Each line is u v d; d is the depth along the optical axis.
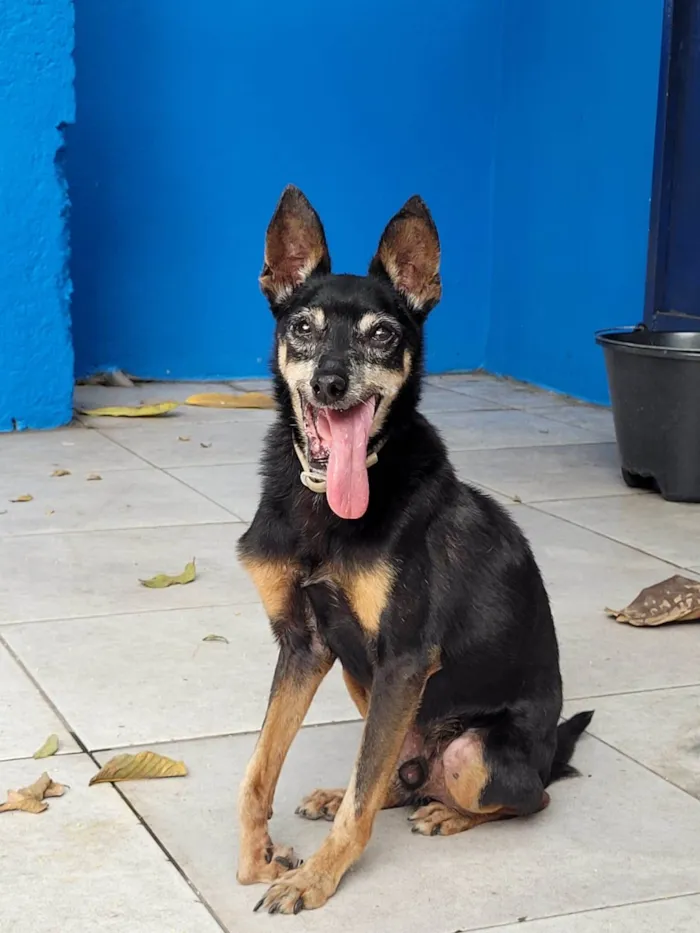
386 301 1.07
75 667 1.33
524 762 1.04
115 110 2.82
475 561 1.05
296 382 1.05
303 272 1.12
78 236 2.85
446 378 3.16
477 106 3.07
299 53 2.92
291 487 1.03
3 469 2.13
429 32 3.00
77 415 2.61
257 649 1.39
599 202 2.74
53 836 1.03
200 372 3.03
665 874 1.00
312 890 0.95
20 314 2.43
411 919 0.94
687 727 1.24
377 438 1.04
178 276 2.96
